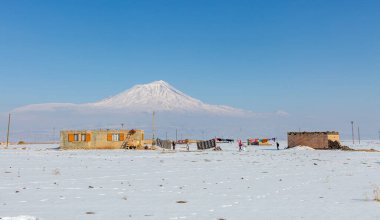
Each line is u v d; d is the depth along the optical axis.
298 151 67.81
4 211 12.37
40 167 30.42
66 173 25.70
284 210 12.74
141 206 13.55
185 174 25.91
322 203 14.12
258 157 48.31
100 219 11.28
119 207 13.34
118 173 26.16
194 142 142.88
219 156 50.59
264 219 11.30
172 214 12.09
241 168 31.09
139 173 26.33
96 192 17.09
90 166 32.06
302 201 14.63
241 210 12.78
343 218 11.36
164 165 34.00
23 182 20.45
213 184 20.38
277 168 31.19
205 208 13.16
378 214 11.91
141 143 76.81
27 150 69.06
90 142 74.69
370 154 56.44
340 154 56.38
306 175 25.31
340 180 22.14
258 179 22.89
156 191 17.58
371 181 21.55
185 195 16.34
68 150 69.69
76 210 12.69
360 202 14.28
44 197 15.48
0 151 63.25
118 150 70.31
